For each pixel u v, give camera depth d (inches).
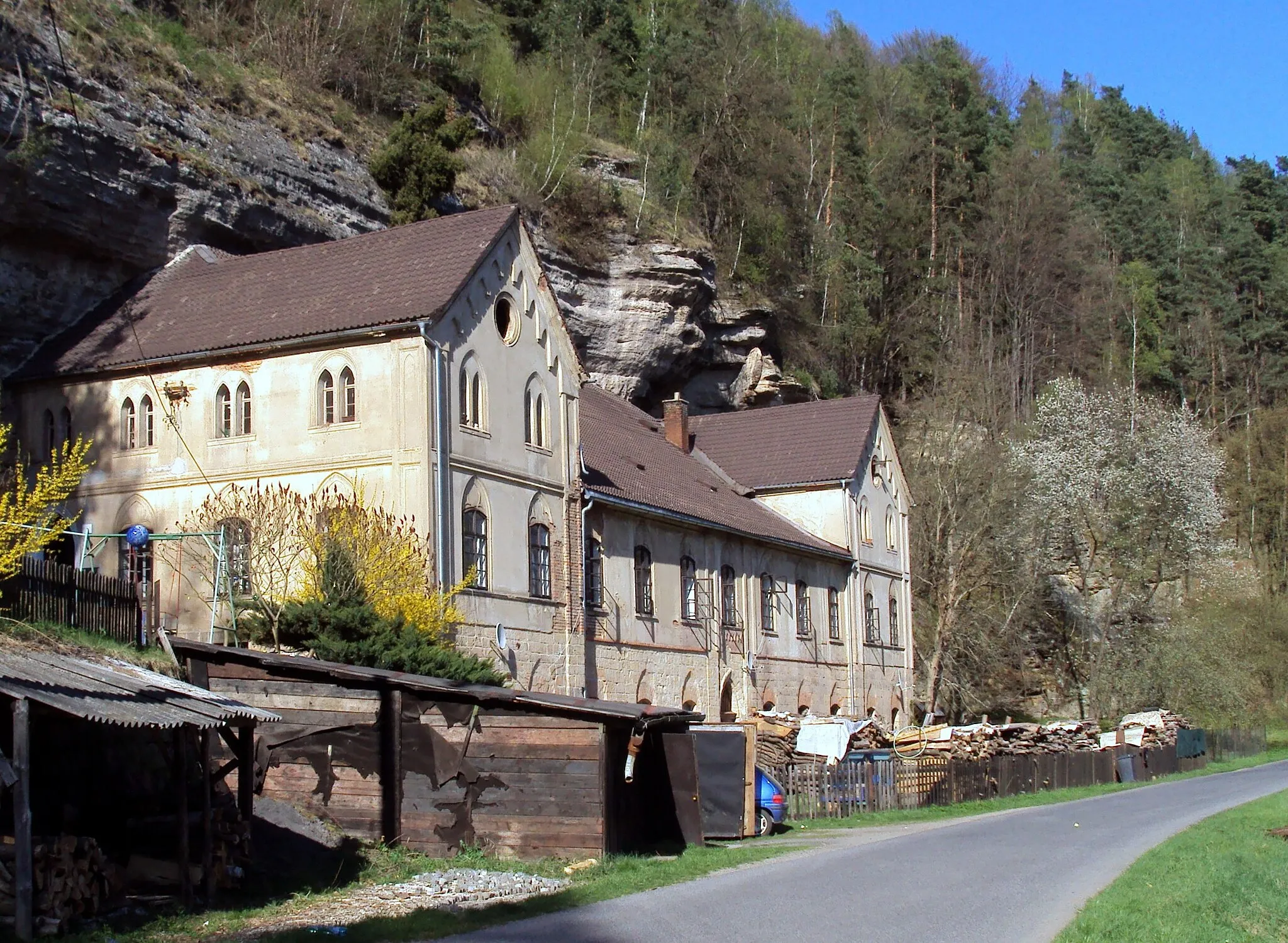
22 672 678.5
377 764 978.7
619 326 2346.2
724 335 2647.6
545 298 1499.8
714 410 2655.0
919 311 3531.0
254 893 784.9
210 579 1282.0
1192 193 5098.4
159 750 882.1
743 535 1902.1
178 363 1373.0
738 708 1878.7
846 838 1175.0
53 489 1042.1
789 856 997.2
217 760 949.8
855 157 3531.0
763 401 2714.1
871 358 3415.4
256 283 1453.0
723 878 847.1
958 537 2603.3
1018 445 2935.5
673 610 1744.6
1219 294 4397.1
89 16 1560.0
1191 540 2883.9
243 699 995.9
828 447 2271.2
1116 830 1169.4
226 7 2128.4
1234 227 4736.7
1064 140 5157.5
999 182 3932.1
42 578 878.4
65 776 803.4
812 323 3122.5
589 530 1572.3
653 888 796.0
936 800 1601.9
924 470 2701.8
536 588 1445.6
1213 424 4005.9
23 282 1446.9
